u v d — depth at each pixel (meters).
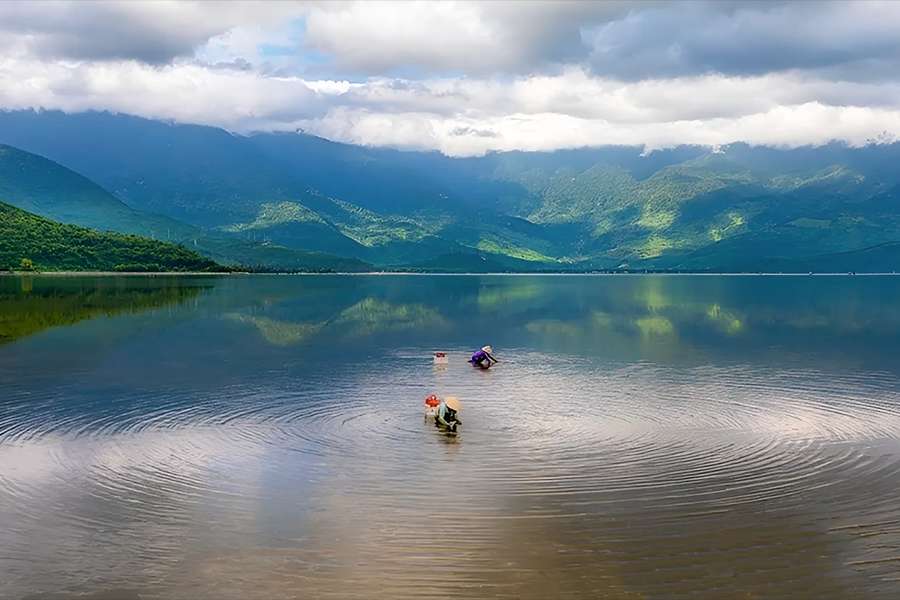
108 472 24.28
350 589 16.61
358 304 105.38
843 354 54.31
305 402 35.53
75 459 25.67
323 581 16.97
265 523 20.16
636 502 21.91
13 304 94.31
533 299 124.19
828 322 81.31
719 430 30.62
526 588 16.72
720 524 20.31
